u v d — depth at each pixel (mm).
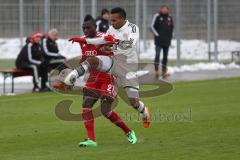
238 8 82250
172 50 82312
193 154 27188
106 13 52500
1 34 72938
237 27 82375
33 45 50500
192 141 30172
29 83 58031
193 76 62656
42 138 31453
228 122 35531
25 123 35969
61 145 29656
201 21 79438
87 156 26859
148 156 26828
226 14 82375
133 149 28391
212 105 42500
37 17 67375
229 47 82188
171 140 30547
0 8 71562
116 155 27062
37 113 39594
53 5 64562
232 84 55812
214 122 35594
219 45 82188
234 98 46156
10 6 71312
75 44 68500
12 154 27625
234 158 26359
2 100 45906
